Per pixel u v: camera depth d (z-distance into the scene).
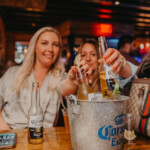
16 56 10.06
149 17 6.93
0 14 6.52
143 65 1.08
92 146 0.68
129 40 3.12
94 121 0.66
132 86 0.97
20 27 9.09
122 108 0.70
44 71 1.53
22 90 1.45
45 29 1.51
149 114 0.84
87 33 7.20
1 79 1.57
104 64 0.87
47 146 0.82
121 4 5.62
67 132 0.99
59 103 1.48
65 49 7.46
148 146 0.83
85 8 5.97
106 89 0.84
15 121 1.41
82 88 0.96
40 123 0.86
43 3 4.17
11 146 0.79
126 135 0.90
